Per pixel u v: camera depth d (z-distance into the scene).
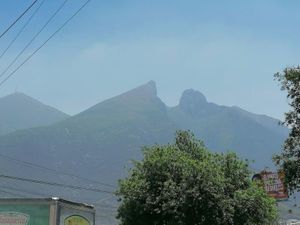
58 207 20.75
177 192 25.67
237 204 26.30
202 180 25.77
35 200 20.89
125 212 27.00
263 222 27.02
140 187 26.73
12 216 20.95
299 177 17.94
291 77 18.11
